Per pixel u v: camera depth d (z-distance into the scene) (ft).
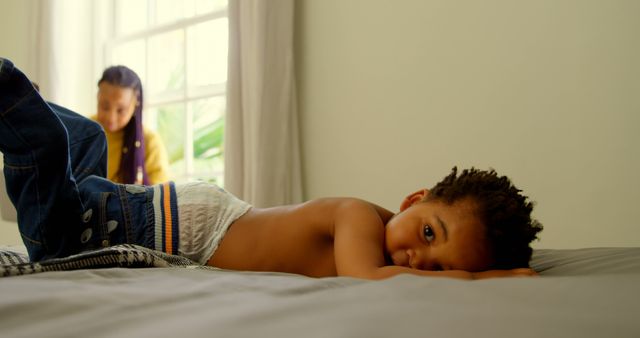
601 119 5.47
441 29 6.37
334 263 3.13
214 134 9.57
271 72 7.22
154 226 3.29
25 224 3.14
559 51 5.69
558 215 5.66
